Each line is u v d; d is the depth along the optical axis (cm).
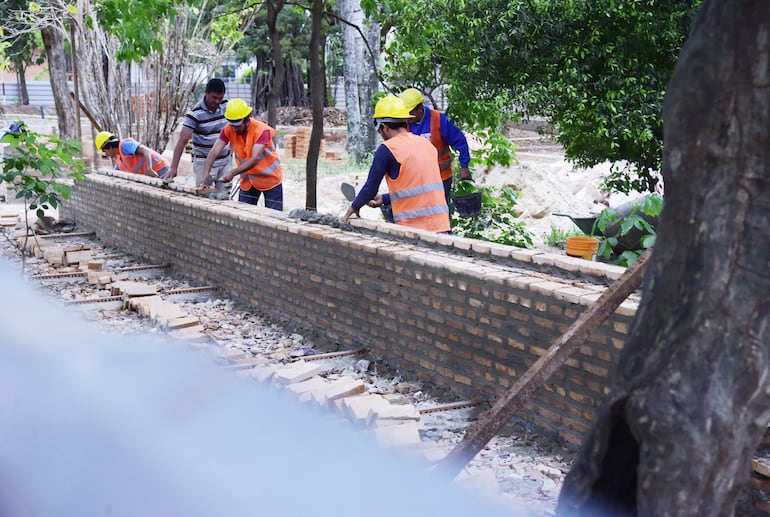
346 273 706
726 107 259
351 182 1611
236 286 884
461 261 605
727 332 261
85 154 1855
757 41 253
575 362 500
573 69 907
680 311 269
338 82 5206
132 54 931
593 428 289
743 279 260
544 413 523
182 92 1748
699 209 265
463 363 591
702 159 264
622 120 917
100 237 1262
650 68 910
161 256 1060
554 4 909
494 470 478
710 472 262
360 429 523
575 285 528
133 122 1830
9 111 4500
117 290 904
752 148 256
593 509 290
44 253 1110
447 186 893
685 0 881
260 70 4156
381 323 670
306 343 739
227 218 884
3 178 910
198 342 716
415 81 1071
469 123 1038
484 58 966
